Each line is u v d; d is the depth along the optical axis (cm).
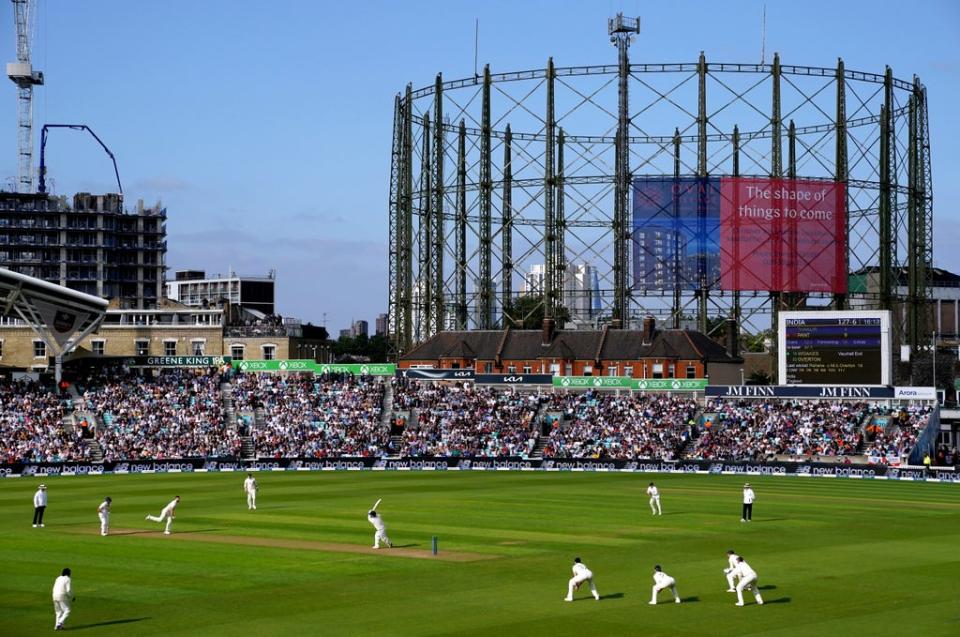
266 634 3884
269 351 16862
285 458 11688
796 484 9819
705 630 3941
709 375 15162
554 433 12762
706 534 6356
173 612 4209
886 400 12438
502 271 16212
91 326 13512
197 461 11475
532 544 5912
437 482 9969
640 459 11538
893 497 8569
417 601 4409
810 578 4938
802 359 12481
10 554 5519
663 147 15175
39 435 12000
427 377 14600
